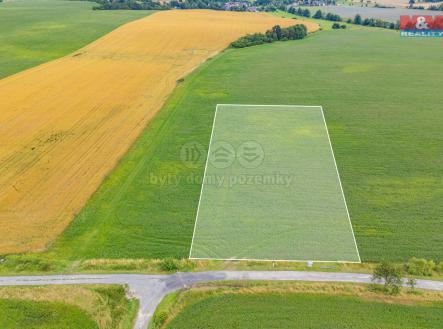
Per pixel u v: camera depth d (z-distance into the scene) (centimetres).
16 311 2656
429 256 3077
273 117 5350
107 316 2638
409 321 2558
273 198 3744
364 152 4491
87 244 3231
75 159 4372
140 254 3141
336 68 7562
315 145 4641
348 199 3722
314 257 3105
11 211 3569
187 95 6059
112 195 3800
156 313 2644
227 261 3073
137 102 5838
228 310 2648
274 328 2517
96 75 7025
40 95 6091
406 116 5375
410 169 4172
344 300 2711
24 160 4344
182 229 3391
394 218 3475
